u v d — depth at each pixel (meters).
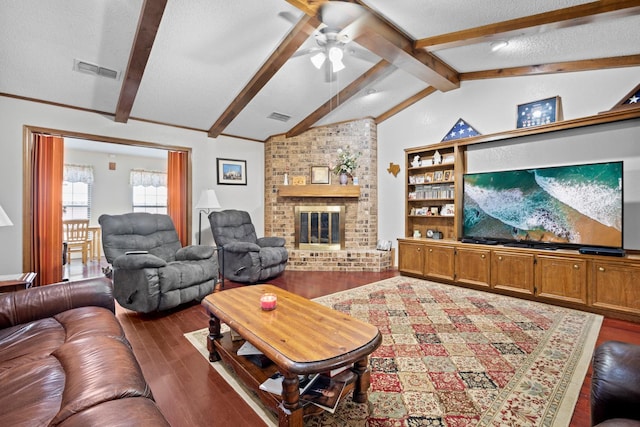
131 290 2.91
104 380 1.02
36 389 1.07
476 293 3.61
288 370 1.28
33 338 1.51
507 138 3.72
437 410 1.58
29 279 2.58
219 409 1.60
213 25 2.66
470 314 2.93
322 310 1.89
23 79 3.08
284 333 1.55
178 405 1.63
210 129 4.74
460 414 1.54
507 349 2.22
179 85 3.53
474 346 2.27
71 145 5.85
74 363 1.19
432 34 3.02
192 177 4.69
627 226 3.04
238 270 4.07
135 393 0.99
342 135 5.22
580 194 3.11
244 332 1.59
